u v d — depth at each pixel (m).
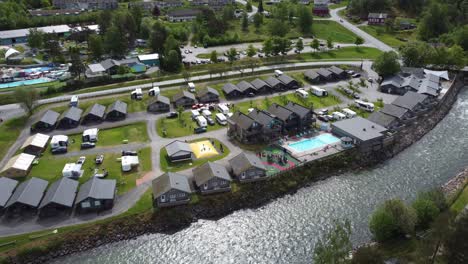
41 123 121.75
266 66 176.62
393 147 117.19
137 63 176.12
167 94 148.62
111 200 87.94
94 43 179.50
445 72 165.88
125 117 130.62
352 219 88.25
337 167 107.12
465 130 129.75
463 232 64.06
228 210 91.31
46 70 172.25
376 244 78.19
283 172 100.25
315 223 87.62
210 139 116.75
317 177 103.75
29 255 77.19
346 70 172.25
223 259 78.00
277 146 112.50
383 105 139.75
